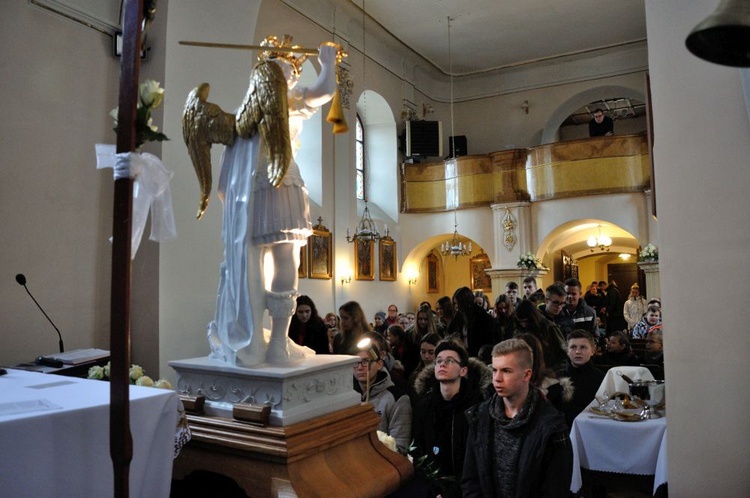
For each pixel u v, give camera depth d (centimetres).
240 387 256
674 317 257
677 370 255
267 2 1117
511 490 225
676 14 267
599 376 413
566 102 1634
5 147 403
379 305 1427
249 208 262
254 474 236
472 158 1463
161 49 458
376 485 253
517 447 227
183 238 464
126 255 172
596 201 1329
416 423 311
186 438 227
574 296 620
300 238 263
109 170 466
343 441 259
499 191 1428
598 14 1389
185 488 253
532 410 229
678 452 253
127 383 169
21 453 166
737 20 130
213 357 282
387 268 1468
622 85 1577
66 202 436
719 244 253
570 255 1970
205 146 282
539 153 1384
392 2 1305
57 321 424
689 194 258
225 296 273
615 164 1309
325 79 262
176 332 454
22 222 409
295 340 519
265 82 253
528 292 893
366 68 1424
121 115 180
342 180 1302
